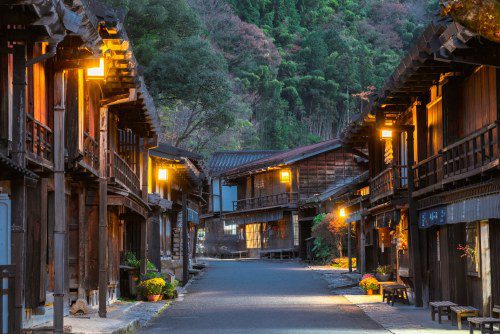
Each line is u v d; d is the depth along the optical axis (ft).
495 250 55.88
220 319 67.87
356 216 117.39
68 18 39.17
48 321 51.39
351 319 66.95
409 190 76.89
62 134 47.52
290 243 203.00
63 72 48.01
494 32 27.61
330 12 339.98
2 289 35.68
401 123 87.10
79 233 63.82
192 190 136.56
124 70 61.72
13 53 40.40
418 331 56.34
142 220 86.79
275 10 322.75
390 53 332.19
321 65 313.53
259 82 288.10
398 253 91.81
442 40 48.49
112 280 77.82
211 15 275.18
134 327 59.52
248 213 224.12
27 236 47.75
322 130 314.55
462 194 58.85
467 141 57.52
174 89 161.07
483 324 48.75
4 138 40.01
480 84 59.31
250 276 131.75
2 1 36.04
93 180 64.03
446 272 69.87
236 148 262.06
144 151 89.56
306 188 201.46
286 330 59.00
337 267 156.25
